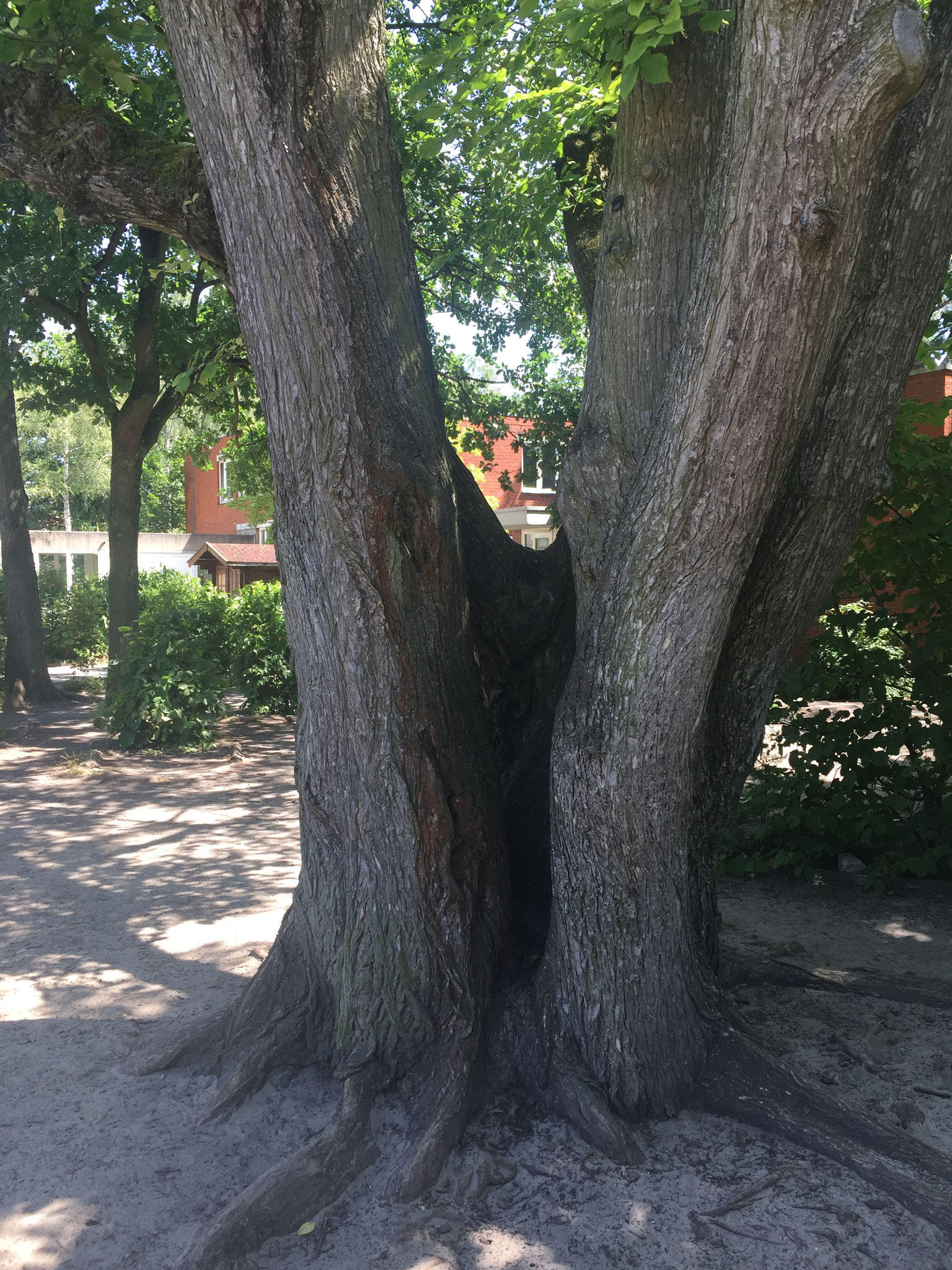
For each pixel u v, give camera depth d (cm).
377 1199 297
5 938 533
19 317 1101
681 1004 336
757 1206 289
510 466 2422
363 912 347
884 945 509
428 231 1215
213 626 1401
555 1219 286
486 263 1203
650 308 355
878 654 603
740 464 281
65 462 4822
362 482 311
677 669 305
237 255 313
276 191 300
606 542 357
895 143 317
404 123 1085
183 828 781
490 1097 338
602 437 363
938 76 314
